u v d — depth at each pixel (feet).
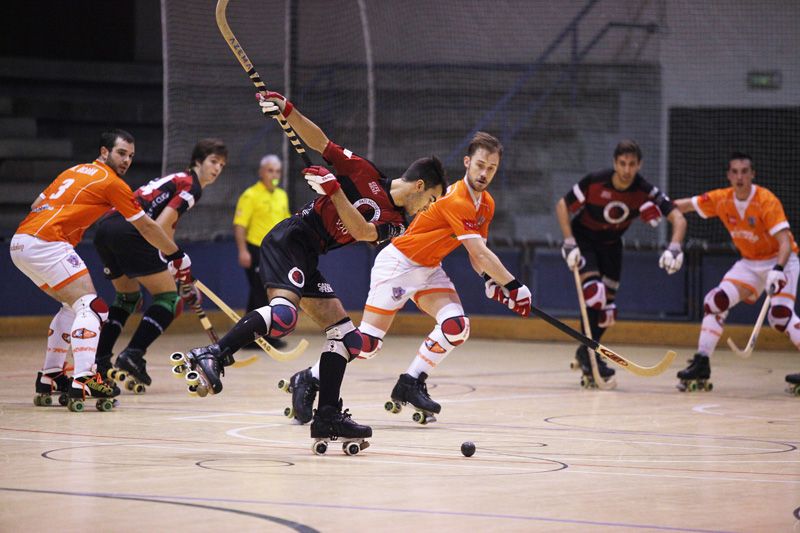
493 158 52.85
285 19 142.41
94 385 55.62
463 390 71.61
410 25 142.61
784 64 129.49
